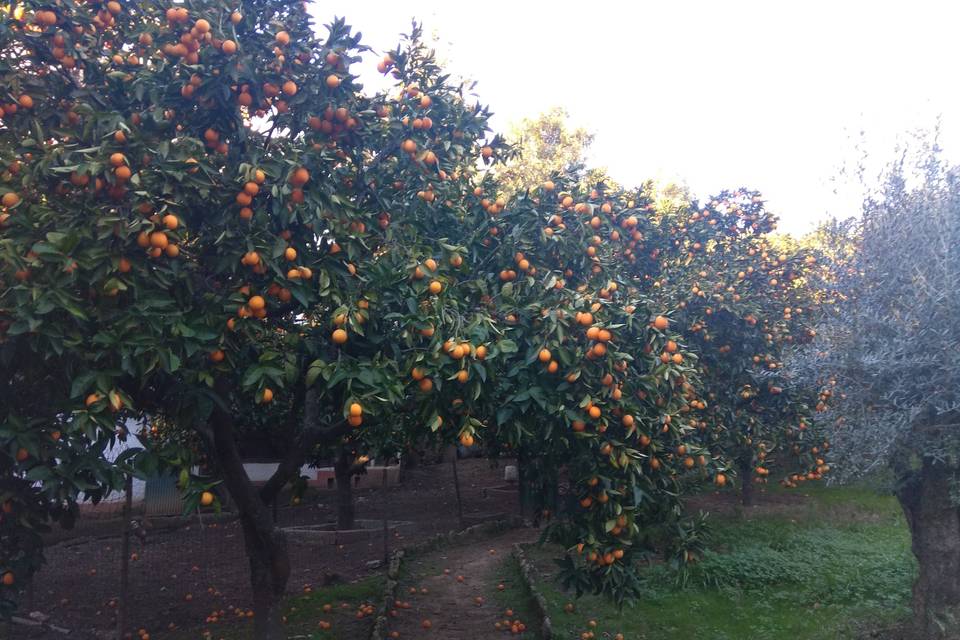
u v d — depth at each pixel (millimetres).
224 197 5047
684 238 10414
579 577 5730
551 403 5152
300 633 8016
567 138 20922
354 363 5035
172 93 5172
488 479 21688
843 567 10125
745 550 10805
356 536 13320
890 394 6316
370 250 5766
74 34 4988
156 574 10859
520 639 8031
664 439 6043
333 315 5066
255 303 4801
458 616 8984
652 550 5922
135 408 5289
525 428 5273
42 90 4961
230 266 4938
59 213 4535
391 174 6191
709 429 9477
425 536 13750
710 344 9688
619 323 5527
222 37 5055
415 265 5223
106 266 4340
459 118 6422
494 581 10641
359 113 5516
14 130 4910
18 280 4129
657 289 9164
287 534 13414
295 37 5328
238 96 5203
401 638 8078
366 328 5387
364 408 4773
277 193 4898
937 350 6254
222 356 4844
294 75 5293
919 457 6770
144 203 4469
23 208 4547
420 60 6598
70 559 11758
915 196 6961
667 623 8406
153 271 4613
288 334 5469
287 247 4977
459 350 4742
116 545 12734
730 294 9734
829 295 7438
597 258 6500
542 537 5770
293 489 6922
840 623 8094
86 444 4414
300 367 5820
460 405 5137
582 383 5191
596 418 5145
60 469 4090
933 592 7312
